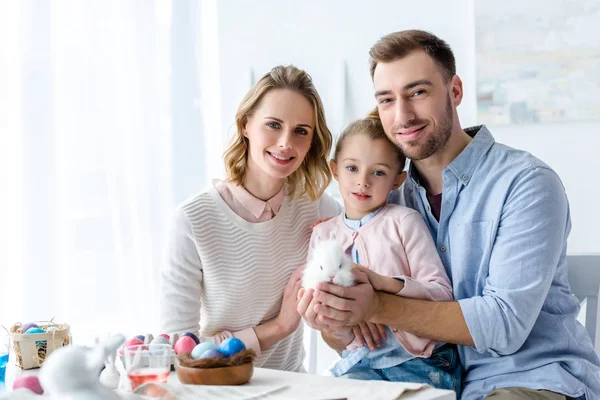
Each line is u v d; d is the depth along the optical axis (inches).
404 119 60.1
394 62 60.5
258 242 64.3
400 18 101.2
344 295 54.0
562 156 94.4
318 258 55.3
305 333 79.2
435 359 59.1
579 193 93.9
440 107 60.5
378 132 63.2
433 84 60.0
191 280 63.6
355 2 103.2
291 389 43.5
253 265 64.3
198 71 106.7
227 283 64.2
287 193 67.6
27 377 41.7
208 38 110.3
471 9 97.3
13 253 88.0
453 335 55.6
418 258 60.2
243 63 109.0
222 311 65.1
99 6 96.8
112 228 97.2
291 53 106.6
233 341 46.0
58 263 90.3
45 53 89.7
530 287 55.5
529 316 55.2
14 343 53.0
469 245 59.8
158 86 103.3
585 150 93.5
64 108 93.5
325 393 42.4
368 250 62.1
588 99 92.4
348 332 60.3
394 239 61.4
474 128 65.6
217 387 43.6
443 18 99.0
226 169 65.6
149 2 102.1
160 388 41.8
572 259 68.7
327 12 104.6
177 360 46.6
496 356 57.9
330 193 100.5
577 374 56.9
